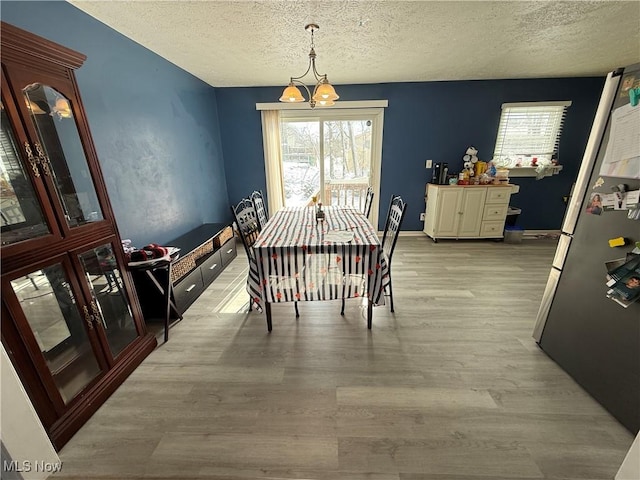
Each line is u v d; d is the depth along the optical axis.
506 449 1.19
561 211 4.19
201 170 3.50
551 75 3.54
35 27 1.50
